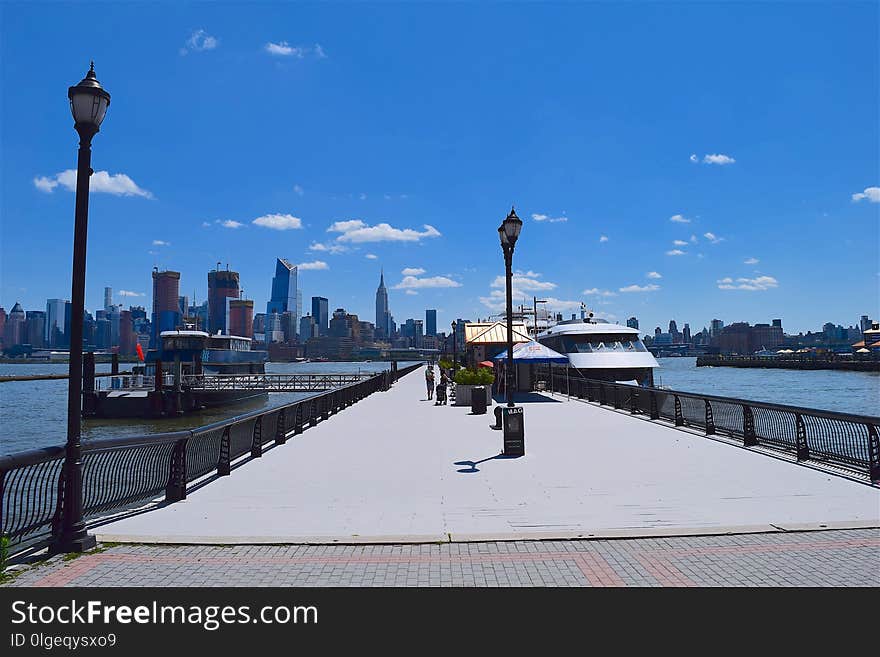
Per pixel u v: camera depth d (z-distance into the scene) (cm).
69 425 645
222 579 559
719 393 6444
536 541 660
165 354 5559
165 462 917
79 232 654
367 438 1534
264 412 1290
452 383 3906
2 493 596
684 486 920
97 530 707
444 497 869
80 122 653
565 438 1473
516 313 5197
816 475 997
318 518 761
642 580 546
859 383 8406
